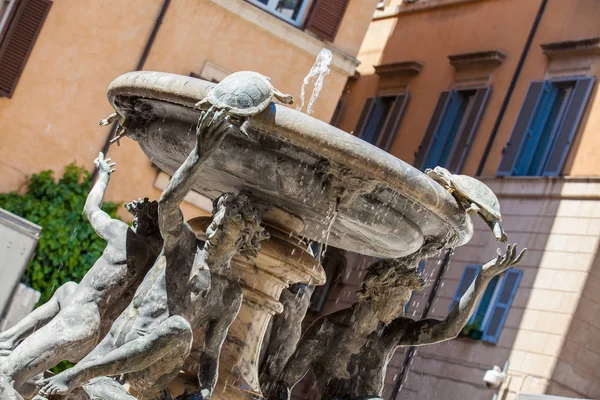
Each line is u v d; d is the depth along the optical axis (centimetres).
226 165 934
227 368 1012
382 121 4031
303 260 1009
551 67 3362
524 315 3066
